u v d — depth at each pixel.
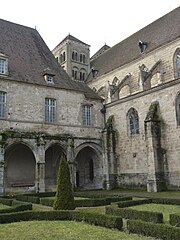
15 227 11.46
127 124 31.89
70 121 32.88
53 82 32.88
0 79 28.77
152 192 25.70
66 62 57.47
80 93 34.38
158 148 26.83
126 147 31.69
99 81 47.72
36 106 30.64
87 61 59.78
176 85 26.38
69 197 15.23
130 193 25.67
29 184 30.67
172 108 26.53
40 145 28.36
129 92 39.75
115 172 32.81
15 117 29.05
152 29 41.88
